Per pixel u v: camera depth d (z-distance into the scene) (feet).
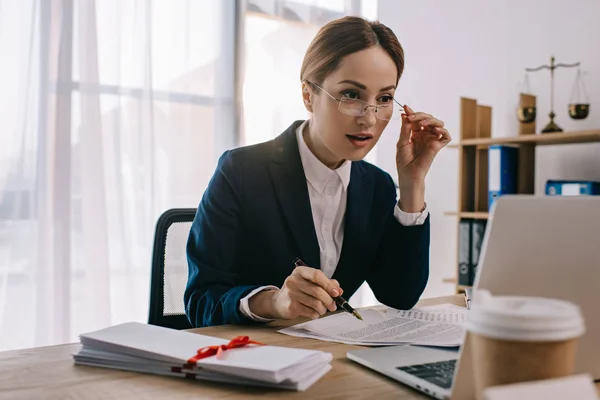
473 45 9.82
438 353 2.54
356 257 4.41
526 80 8.95
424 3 10.78
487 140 8.14
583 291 1.85
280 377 2.08
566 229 1.82
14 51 7.99
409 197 4.33
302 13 10.44
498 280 1.81
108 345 2.44
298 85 10.40
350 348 2.76
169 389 2.15
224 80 9.69
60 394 2.10
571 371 1.45
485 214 8.10
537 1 8.79
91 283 8.46
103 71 8.68
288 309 3.06
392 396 2.07
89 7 8.41
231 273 4.00
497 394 1.31
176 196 9.29
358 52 3.73
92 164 8.46
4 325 7.94
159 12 9.17
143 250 8.93
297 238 4.22
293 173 4.29
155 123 9.16
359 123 3.81
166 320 4.42
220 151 9.66
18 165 8.02
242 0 9.78
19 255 8.03
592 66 8.06
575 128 8.27
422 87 10.88
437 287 10.57
